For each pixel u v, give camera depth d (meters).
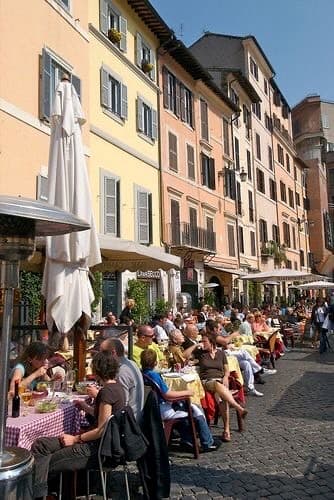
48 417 4.61
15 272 3.77
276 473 5.57
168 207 21.50
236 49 35.97
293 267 44.41
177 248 21.62
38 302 10.73
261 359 13.79
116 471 5.72
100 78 16.78
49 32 13.21
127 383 5.12
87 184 6.48
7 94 11.45
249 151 34.62
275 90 43.41
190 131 24.80
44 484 4.11
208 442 6.46
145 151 19.88
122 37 18.47
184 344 9.47
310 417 8.15
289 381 11.88
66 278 6.09
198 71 24.53
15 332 9.45
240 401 8.57
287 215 43.56
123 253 11.24
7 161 11.32
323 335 18.55
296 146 59.72
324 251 54.03
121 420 4.43
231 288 28.45
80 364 6.57
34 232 3.91
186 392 6.25
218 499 4.88
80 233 6.05
